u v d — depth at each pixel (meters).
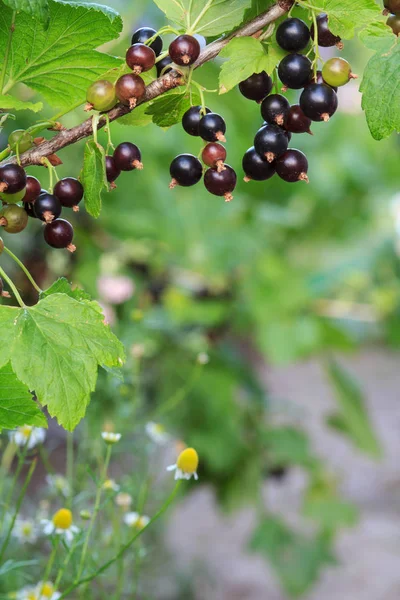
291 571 1.46
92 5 0.58
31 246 1.22
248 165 0.58
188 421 1.41
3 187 0.56
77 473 0.88
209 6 0.58
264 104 0.57
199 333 1.41
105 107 0.56
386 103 0.56
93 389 0.54
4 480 0.87
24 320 0.55
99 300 1.29
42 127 0.58
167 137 1.44
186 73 0.57
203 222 1.42
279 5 0.57
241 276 1.44
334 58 0.56
